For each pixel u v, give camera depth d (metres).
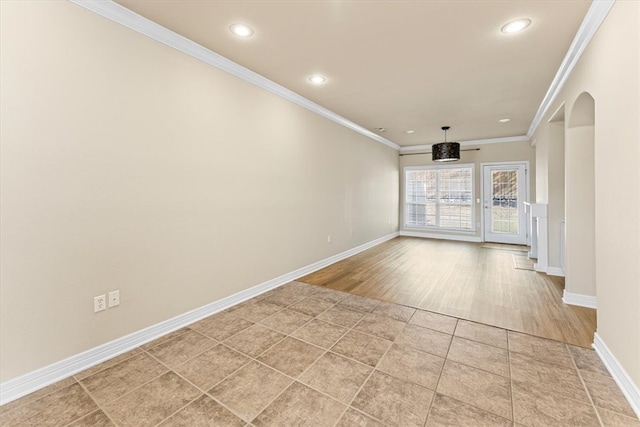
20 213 1.71
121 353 2.17
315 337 2.42
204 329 2.57
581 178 3.00
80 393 1.74
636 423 1.49
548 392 1.73
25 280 1.74
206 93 2.77
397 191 7.95
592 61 2.21
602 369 1.94
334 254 5.00
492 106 4.37
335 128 4.91
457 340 2.35
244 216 3.23
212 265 2.88
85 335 2.00
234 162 3.09
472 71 3.17
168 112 2.46
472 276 4.14
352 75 3.29
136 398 1.70
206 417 1.55
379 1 2.03
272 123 3.57
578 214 3.03
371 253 5.76
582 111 2.84
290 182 3.90
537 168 5.12
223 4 2.06
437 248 6.27
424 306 3.06
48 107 1.80
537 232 4.76
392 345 2.28
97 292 2.05
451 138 6.81
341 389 1.78
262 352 2.19
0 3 1.62
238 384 1.82
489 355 2.13
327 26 2.34
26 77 1.71
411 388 1.78
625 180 1.71
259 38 2.53
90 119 1.99
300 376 1.90
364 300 3.25
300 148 4.07
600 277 2.10
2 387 1.66
